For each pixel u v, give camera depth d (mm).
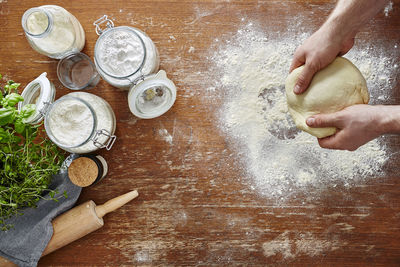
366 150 1036
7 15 1019
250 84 1042
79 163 946
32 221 1003
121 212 1058
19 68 1024
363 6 738
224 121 1043
